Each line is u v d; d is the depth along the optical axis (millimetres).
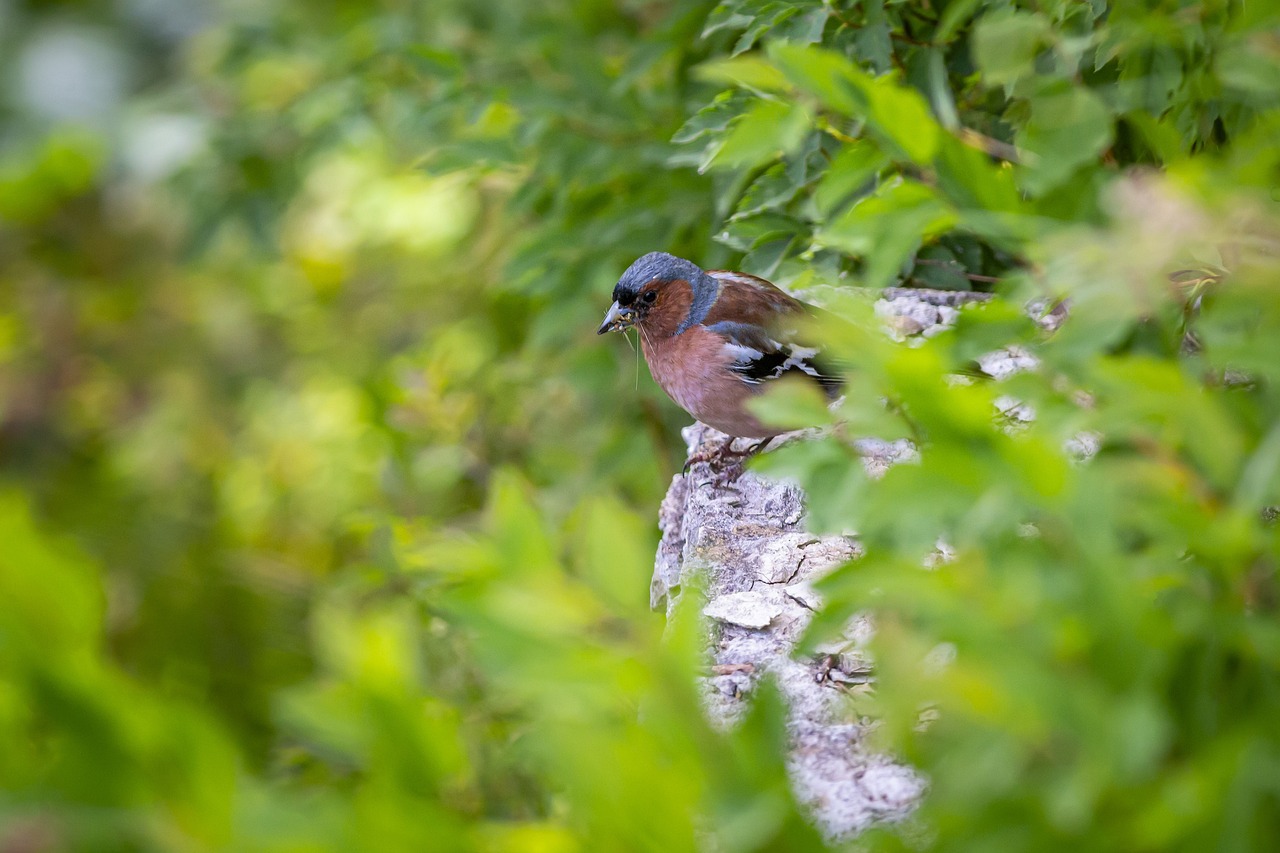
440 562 2779
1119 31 4742
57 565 2447
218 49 12531
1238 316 3139
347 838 2396
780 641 5898
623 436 10922
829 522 3143
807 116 3705
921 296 8227
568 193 9805
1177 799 2402
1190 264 3578
